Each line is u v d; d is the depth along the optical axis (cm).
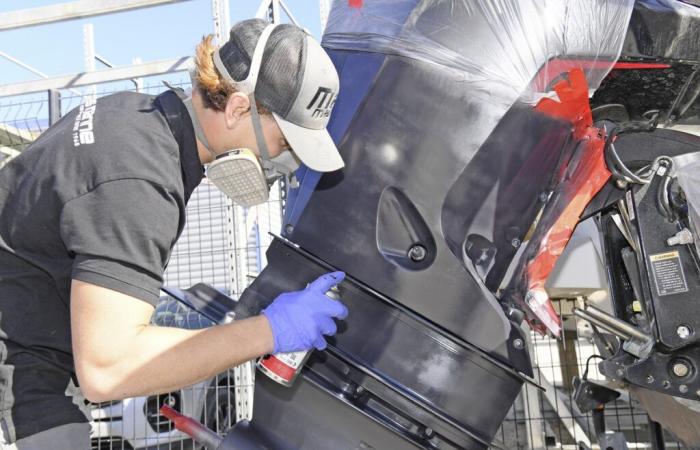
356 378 156
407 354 154
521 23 156
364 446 155
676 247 170
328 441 157
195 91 148
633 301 192
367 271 156
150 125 141
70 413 152
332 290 157
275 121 147
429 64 157
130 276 130
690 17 167
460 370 153
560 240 163
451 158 155
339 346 156
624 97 182
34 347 148
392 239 156
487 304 152
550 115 158
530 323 175
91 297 128
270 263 166
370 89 160
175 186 138
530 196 158
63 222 133
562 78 158
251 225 399
